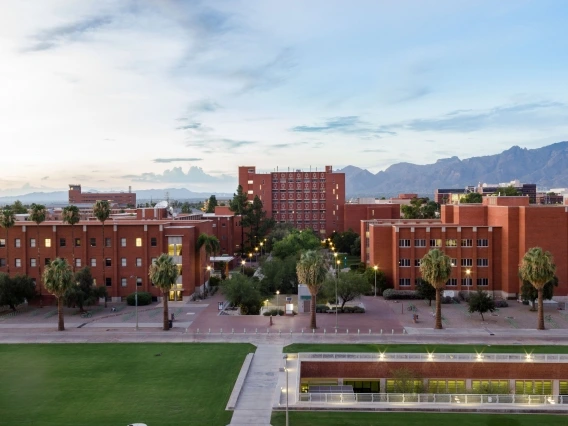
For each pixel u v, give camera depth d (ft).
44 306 278.87
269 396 147.23
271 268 320.50
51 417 132.77
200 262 306.35
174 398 145.38
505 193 623.77
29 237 292.20
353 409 138.92
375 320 239.91
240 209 494.18
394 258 307.99
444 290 296.51
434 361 167.94
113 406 139.64
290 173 608.19
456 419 133.59
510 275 289.33
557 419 134.00
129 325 231.91
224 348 194.08
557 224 281.74
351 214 566.77
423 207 502.79
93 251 293.43
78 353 188.85
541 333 212.02
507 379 168.04
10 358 183.11
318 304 265.95
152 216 381.40
